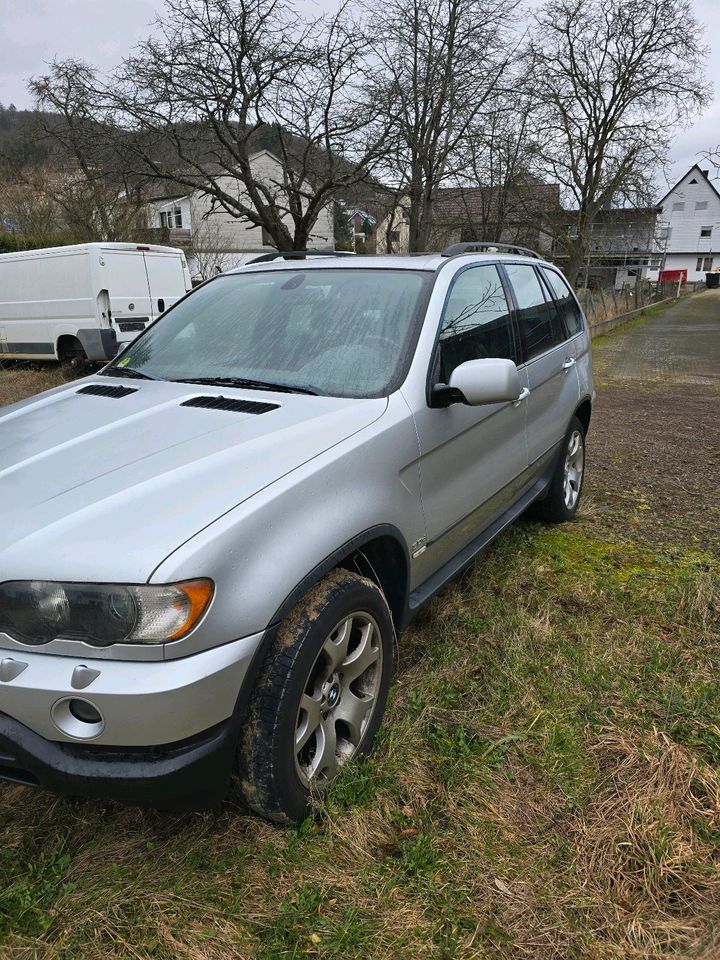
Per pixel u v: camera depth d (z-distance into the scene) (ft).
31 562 5.97
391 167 51.03
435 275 10.44
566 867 6.81
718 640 10.74
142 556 5.88
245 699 6.38
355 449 7.76
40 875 6.59
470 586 12.37
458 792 7.68
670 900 6.53
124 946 5.99
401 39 55.42
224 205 50.57
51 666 5.91
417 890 6.56
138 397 9.28
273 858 6.82
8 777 6.31
